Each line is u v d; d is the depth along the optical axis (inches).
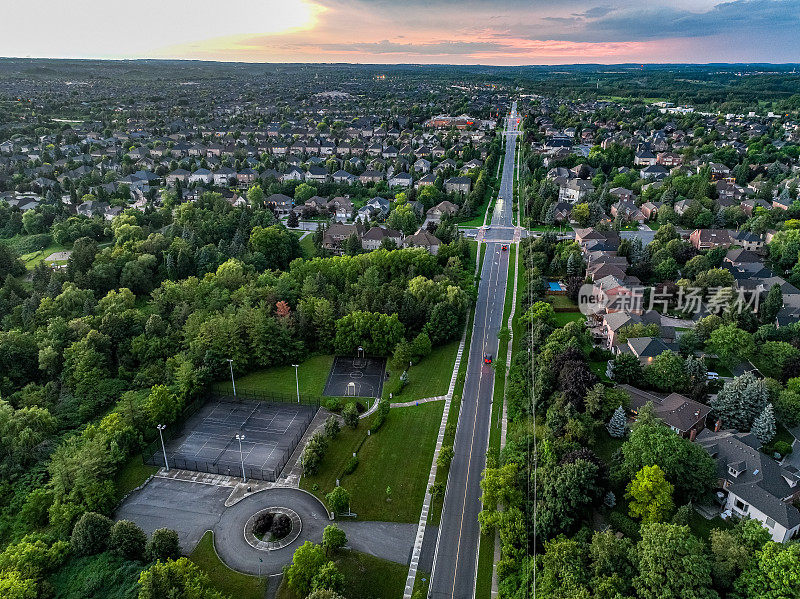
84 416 4766.2
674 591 2785.4
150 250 7421.3
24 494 3831.2
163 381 5231.3
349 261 7180.1
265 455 4436.5
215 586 3262.8
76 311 5989.2
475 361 5797.2
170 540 3383.4
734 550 2930.6
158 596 2938.0
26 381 5275.6
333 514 3828.7
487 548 3553.2
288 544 3577.8
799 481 3732.8
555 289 7199.8
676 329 6092.5
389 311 6087.6
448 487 4069.9
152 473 4224.9
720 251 7175.2
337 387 5364.2
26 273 7377.0
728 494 3668.8
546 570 3019.2
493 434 4640.8
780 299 5935.0
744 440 4045.3
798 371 4798.2
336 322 5866.1
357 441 4586.6
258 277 6840.6
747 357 5196.9
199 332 5551.2
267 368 5679.1
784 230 7790.4
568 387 4483.3
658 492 3435.0
